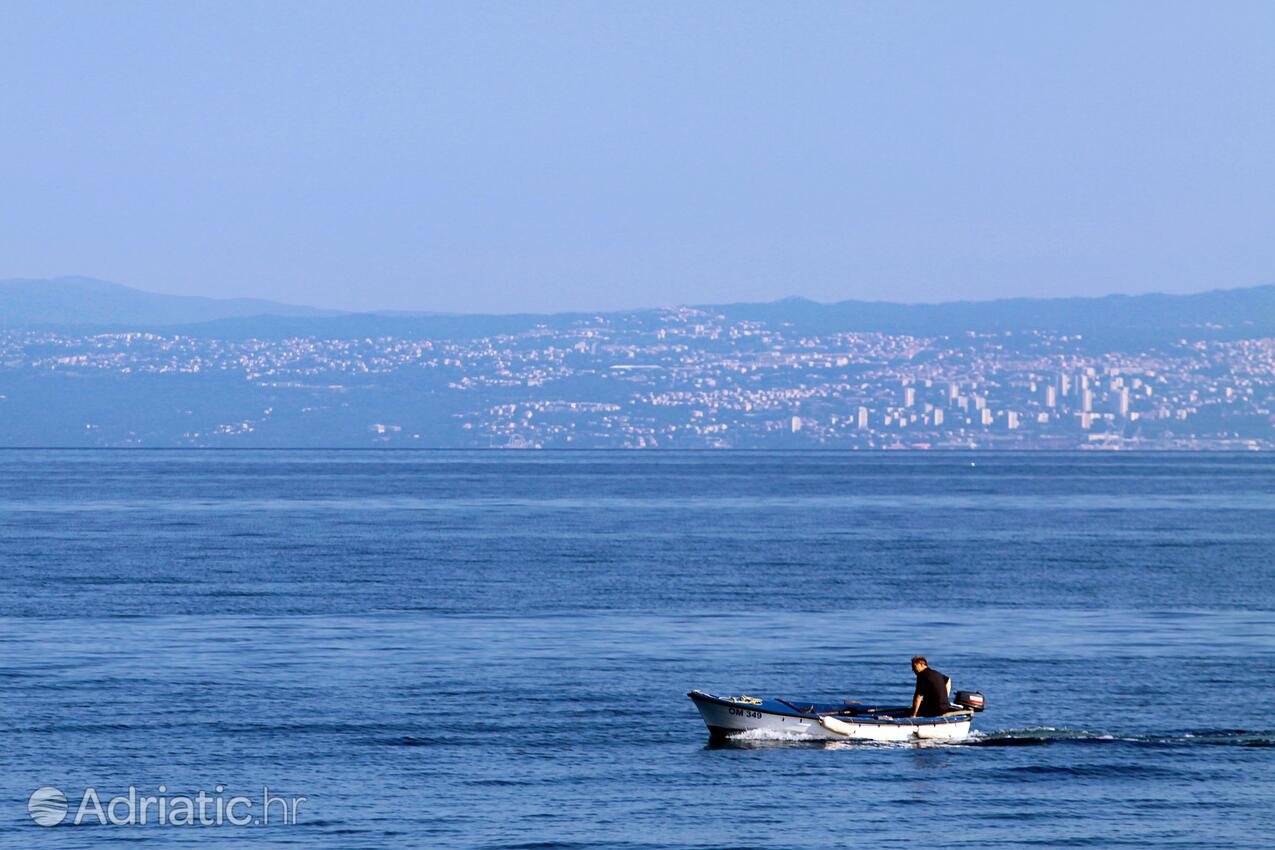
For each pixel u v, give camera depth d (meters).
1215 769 153.50
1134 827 134.00
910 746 162.88
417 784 144.62
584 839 128.88
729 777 149.25
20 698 181.00
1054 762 156.00
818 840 129.38
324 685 190.62
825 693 189.25
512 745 159.75
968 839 130.25
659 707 179.00
